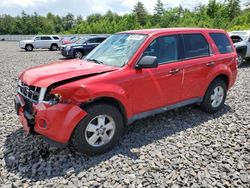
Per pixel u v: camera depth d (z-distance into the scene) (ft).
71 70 13.21
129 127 16.30
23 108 13.12
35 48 90.94
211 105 18.47
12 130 15.97
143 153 13.24
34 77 12.88
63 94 11.69
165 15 244.22
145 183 10.94
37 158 12.78
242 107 20.44
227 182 11.00
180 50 16.15
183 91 16.37
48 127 11.76
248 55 43.34
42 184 10.90
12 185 10.82
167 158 12.78
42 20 299.17
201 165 12.22
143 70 14.11
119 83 13.15
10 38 180.65
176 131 15.87
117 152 13.35
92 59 15.70
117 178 11.25
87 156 12.94
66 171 11.70
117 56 14.82
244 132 15.81
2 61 55.36
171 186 10.78
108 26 230.48
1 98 23.15
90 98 12.05
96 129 12.73
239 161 12.55
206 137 15.11
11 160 12.62
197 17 197.98
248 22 163.53
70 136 12.21
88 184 10.87
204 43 17.66
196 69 16.70
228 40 19.62
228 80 19.16
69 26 348.18
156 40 15.03
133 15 240.53
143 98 14.35
